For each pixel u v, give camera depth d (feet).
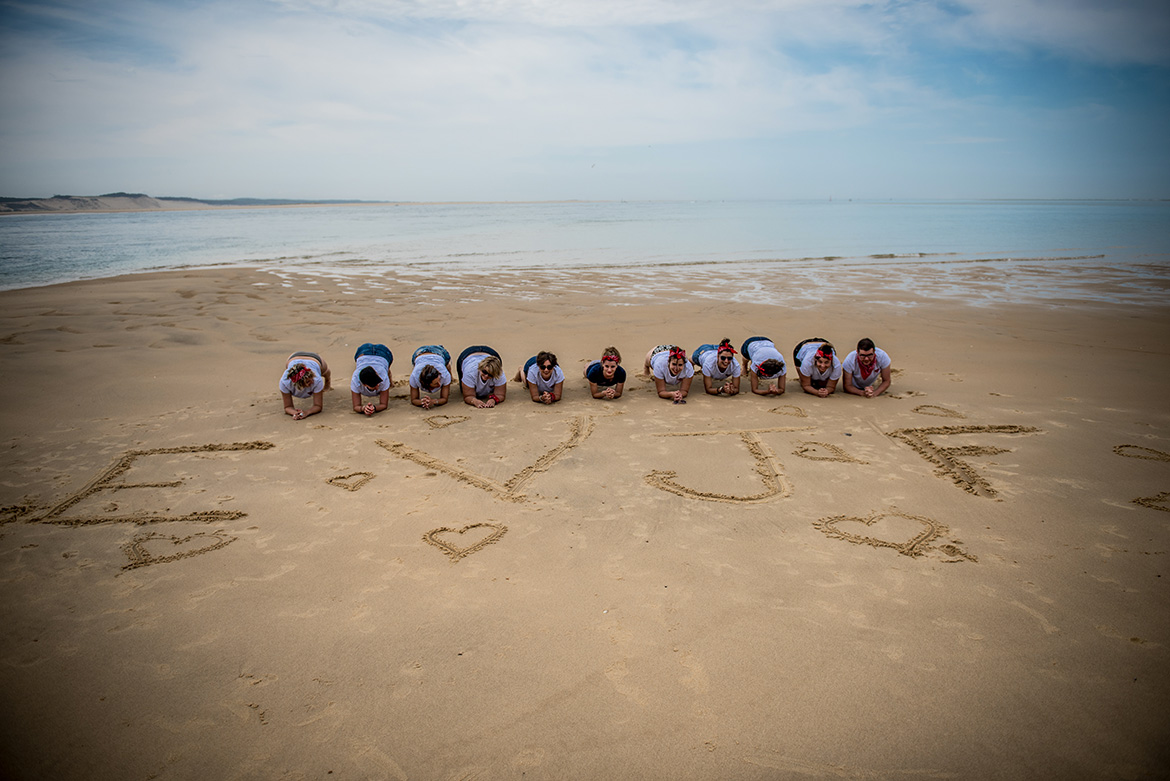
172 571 11.99
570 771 7.82
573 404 21.97
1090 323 35.40
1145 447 17.72
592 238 99.09
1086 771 7.77
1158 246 84.02
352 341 30.94
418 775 7.76
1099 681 9.14
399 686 9.15
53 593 11.32
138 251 78.79
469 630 10.34
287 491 15.28
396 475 16.17
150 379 24.34
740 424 19.86
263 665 9.57
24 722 8.52
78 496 14.94
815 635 10.18
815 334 32.94
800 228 126.00
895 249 79.97
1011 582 11.53
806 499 14.87
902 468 16.51
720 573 11.91
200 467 16.62
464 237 102.99
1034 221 157.58
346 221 182.91
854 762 7.93
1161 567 11.94
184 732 8.38
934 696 8.91
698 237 100.83
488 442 18.40
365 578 11.78
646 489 15.42
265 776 7.75
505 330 33.47
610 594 11.29
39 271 58.03
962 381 24.56
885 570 11.97
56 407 21.15
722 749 8.11
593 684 9.18
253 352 28.66
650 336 32.40
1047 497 14.80
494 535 13.29
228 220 200.34
